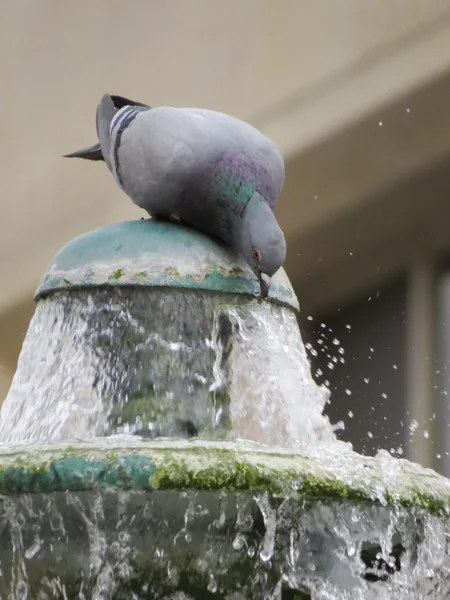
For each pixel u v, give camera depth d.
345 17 15.02
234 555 6.07
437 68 14.23
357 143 15.07
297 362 7.74
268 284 7.44
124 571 6.05
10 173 17.20
